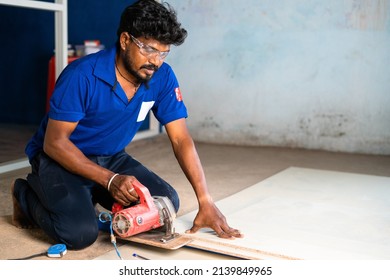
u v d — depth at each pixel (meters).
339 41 5.48
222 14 5.86
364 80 5.45
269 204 3.57
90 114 2.76
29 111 6.75
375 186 4.14
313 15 5.53
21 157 4.98
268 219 3.23
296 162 5.09
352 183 4.24
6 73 6.77
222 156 5.35
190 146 2.94
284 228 3.06
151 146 5.79
